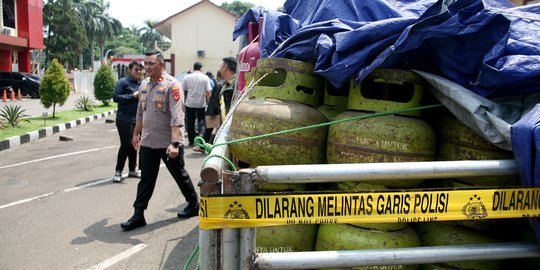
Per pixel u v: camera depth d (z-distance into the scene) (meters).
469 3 1.86
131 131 6.33
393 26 1.92
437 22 1.83
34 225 4.61
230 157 2.42
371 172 1.51
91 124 14.19
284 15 2.88
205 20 32.81
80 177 6.78
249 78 2.85
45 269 3.61
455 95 1.88
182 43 33.00
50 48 54.69
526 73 1.80
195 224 4.71
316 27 2.19
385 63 1.97
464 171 1.59
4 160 8.10
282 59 2.27
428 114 2.27
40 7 29.70
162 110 4.37
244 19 4.43
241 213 1.46
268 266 1.50
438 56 1.98
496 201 1.58
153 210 5.18
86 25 66.69
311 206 1.49
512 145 1.65
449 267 2.02
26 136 10.24
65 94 14.14
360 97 2.12
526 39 2.02
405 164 1.55
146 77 4.69
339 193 1.50
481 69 1.89
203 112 9.44
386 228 2.01
